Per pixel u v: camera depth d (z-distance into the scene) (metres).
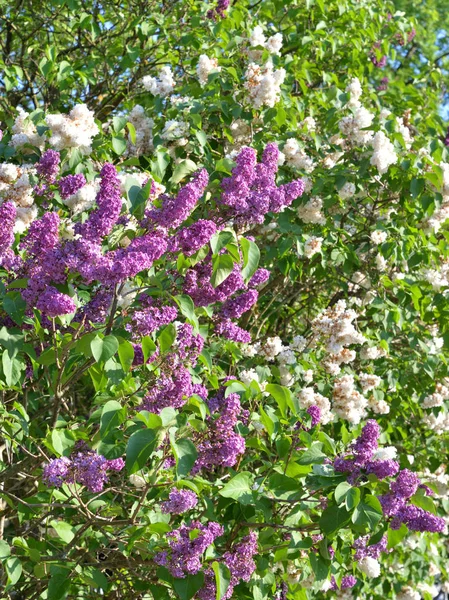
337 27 7.05
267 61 5.11
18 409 3.25
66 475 2.94
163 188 3.65
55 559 3.29
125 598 3.84
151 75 6.62
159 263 3.11
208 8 5.97
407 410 6.23
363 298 5.80
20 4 6.57
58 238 2.91
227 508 3.43
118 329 3.10
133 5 6.50
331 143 5.60
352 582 4.32
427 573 7.31
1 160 4.20
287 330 6.37
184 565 2.91
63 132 3.70
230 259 2.96
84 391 5.38
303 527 3.27
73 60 6.90
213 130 5.21
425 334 5.62
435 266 5.79
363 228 5.74
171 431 2.79
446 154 5.26
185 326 2.96
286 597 4.05
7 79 5.76
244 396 3.51
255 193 3.19
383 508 3.06
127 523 3.17
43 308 2.70
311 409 3.71
